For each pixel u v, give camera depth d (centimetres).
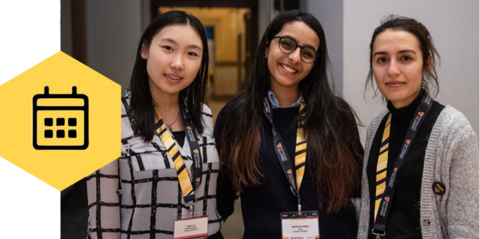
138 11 413
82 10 405
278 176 161
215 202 161
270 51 164
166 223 144
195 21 147
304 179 160
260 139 162
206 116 170
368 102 312
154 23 146
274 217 160
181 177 146
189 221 146
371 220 148
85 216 374
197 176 151
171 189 144
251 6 483
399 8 307
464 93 310
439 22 306
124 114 147
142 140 144
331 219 160
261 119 167
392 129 148
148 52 147
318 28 162
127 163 140
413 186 134
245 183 161
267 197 160
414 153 135
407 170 135
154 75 144
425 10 306
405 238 135
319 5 373
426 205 130
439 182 128
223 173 171
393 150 145
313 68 170
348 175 161
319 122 165
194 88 159
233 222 368
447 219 130
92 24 408
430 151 130
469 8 305
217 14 1264
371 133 157
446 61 308
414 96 140
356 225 165
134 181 140
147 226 142
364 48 310
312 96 169
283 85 167
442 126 129
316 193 160
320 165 159
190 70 144
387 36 136
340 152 161
